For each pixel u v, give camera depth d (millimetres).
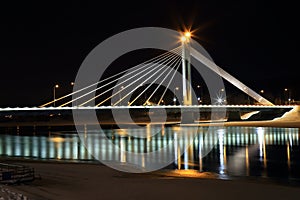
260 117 92812
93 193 16031
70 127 72250
